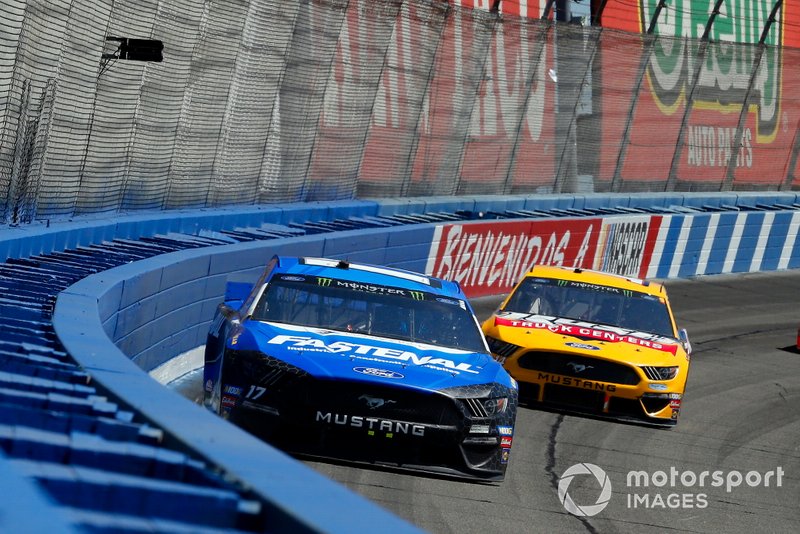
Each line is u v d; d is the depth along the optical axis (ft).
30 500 26.61
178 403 45.68
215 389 83.87
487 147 230.68
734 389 150.82
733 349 185.37
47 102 105.81
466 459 77.92
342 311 88.12
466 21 216.95
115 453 36.27
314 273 93.15
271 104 171.63
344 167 196.44
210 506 30.68
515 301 130.31
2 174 99.04
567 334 120.98
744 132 296.51
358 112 196.75
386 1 196.75
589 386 116.57
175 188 147.64
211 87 152.87
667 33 298.56
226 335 84.58
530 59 234.79
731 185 296.71
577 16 268.82
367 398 76.23
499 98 230.27
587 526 77.10
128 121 131.34
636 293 131.64
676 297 234.79
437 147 218.79
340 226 179.32
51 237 104.58
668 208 272.10
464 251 201.36
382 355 81.15
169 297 109.40
